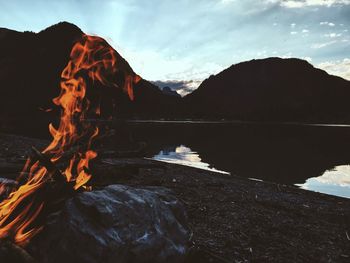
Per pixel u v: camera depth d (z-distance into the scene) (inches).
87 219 154.9
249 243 266.4
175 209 197.2
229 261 215.8
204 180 560.7
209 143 2128.4
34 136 1584.6
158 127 4367.6
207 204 369.4
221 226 298.7
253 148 1905.8
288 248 267.0
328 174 1016.9
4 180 205.0
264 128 5940.0
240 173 938.7
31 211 169.3
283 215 371.9
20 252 148.4
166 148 1595.7
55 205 172.4
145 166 260.4
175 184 466.3
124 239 154.6
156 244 162.1
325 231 328.5
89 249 146.2
